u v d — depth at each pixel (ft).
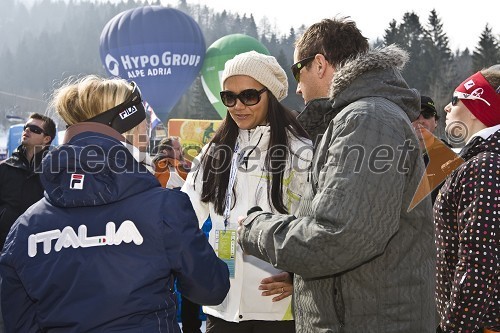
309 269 4.79
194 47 53.72
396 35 175.11
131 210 4.84
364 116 4.91
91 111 5.11
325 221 4.72
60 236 4.84
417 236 5.15
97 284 4.69
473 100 7.13
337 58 6.23
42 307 4.83
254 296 7.21
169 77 53.31
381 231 4.68
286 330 7.18
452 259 7.00
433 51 172.35
